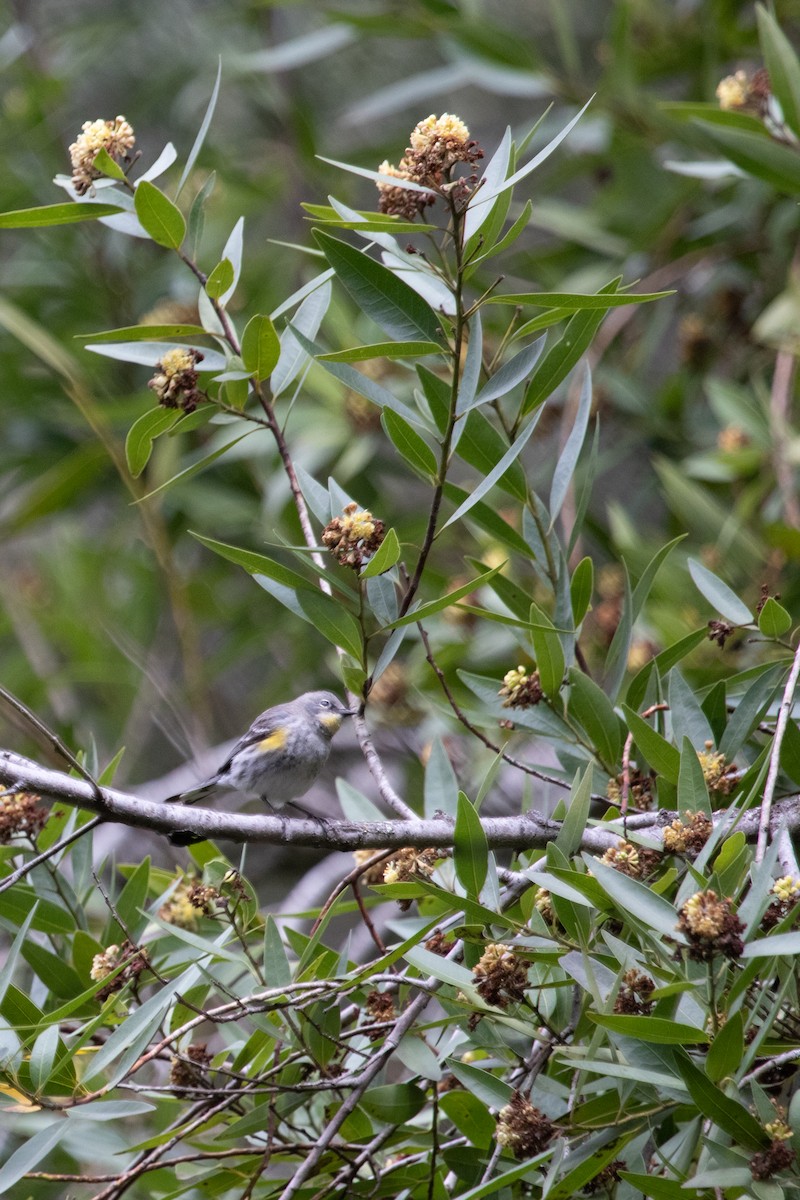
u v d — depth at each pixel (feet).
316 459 48.85
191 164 27.86
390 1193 27.02
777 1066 23.82
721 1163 21.12
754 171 39.06
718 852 23.90
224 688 66.85
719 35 53.57
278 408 49.73
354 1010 29.22
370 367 47.93
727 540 39.93
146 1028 24.50
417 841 26.35
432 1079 24.71
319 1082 25.31
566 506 44.42
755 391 47.75
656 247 51.49
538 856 28.58
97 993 26.94
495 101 70.54
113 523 63.46
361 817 31.35
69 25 65.05
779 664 28.53
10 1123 32.22
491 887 25.50
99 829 51.39
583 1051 23.02
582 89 52.54
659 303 50.90
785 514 42.88
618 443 50.62
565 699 30.55
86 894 31.58
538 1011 24.86
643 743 26.84
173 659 59.72
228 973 31.53
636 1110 23.85
